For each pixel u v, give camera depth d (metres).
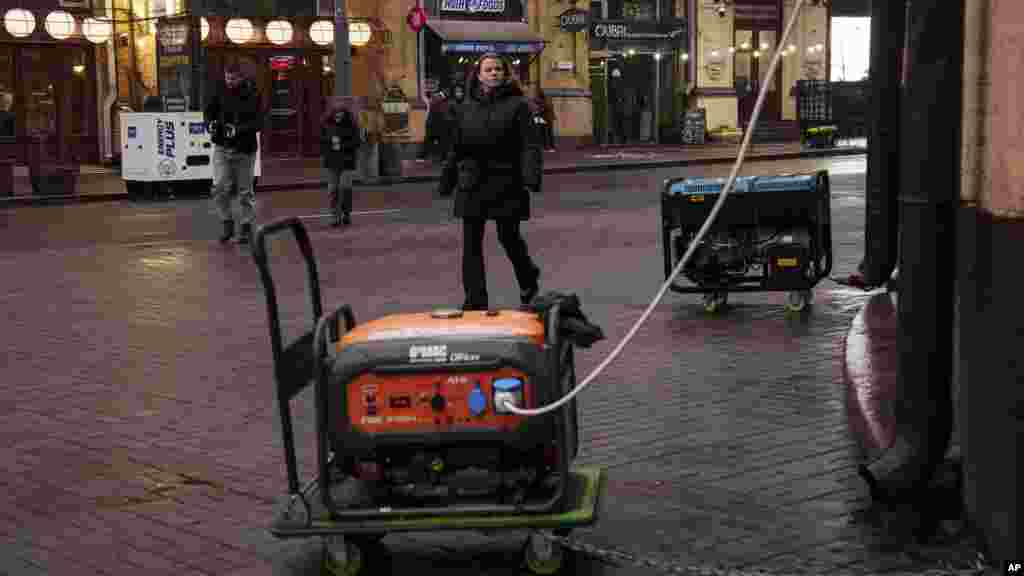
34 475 6.27
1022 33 4.02
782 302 10.75
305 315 10.73
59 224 19.38
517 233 9.30
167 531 5.36
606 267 13.16
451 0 36.41
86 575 4.88
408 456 4.72
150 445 6.77
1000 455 4.25
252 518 5.50
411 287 12.11
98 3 32.81
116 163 33.22
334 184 17.95
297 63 34.44
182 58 29.72
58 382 8.41
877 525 5.12
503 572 4.77
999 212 4.18
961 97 5.01
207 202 23.22
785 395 7.45
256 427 7.09
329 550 4.75
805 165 31.02
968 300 4.61
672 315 10.22
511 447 4.62
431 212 20.14
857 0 44.56
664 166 31.62
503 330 4.63
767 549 4.89
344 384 4.60
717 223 9.98
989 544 4.44
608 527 5.20
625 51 41.03
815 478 5.79
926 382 5.22
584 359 8.57
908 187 5.14
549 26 38.53
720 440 6.49
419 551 5.01
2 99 31.62
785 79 44.12
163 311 11.10
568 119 39.06
